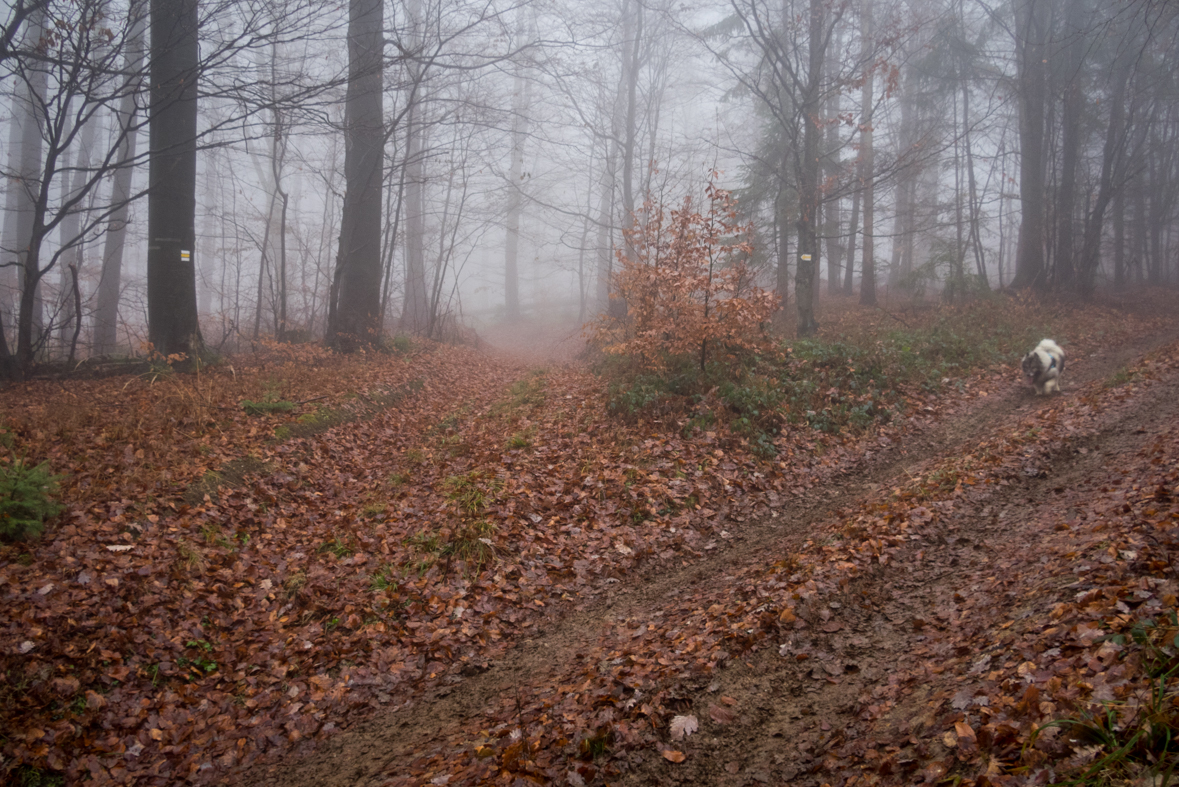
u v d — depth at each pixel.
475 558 5.88
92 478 6.20
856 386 10.38
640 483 7.42
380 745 3.90
